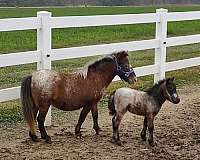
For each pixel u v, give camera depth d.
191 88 9.84
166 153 6.17
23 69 11.20
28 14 34.72
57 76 6.31
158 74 9.44
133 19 8.66
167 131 7.06
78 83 6.38
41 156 5.87
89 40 17.16
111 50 8.24
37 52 7.00
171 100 6.30
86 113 6.56
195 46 16.83
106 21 8.10
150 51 14.98
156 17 9.16
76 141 6.45
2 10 43.72
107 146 6.30
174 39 9.68
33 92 6.25
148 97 6.30
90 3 64.50
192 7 59.44
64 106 6.39
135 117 7.65
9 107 7.99
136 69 8.91
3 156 5.85
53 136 6.64
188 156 6.11
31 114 6.26
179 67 10.05
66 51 7.42
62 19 7.26
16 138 6.53
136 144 6.44
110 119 7.55
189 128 7.25
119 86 9.38
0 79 9.89
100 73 6.54
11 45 15.30
